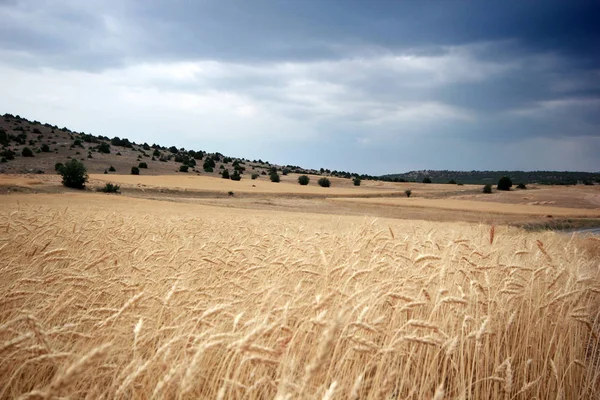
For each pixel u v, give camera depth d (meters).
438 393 2.62
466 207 82.12
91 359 2.12
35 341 3.14
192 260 6.65
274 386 3.04
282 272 5.66
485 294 4.91
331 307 3.95
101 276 5.33
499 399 3.77
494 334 4.36
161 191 88.88
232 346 2.76
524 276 6.23
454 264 5.98
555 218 67.31
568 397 4.05
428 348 3.98
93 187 82.31
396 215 69.62
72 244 7.54
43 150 168.88
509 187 133.38
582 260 8.46
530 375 4.23
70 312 4.10
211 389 3.09
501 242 11.65
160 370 3.00
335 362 3.59
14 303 3.96
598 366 4.34
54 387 2.08
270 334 3.24
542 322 4.64
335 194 109.06
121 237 9.06
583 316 4.46
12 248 6.77
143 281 5.06
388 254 6.64
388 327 4.00
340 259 6.28
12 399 2.89
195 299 4.49
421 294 4.54
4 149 158.50
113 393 2.96
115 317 3.34
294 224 21.69
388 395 3.01
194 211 45.53
